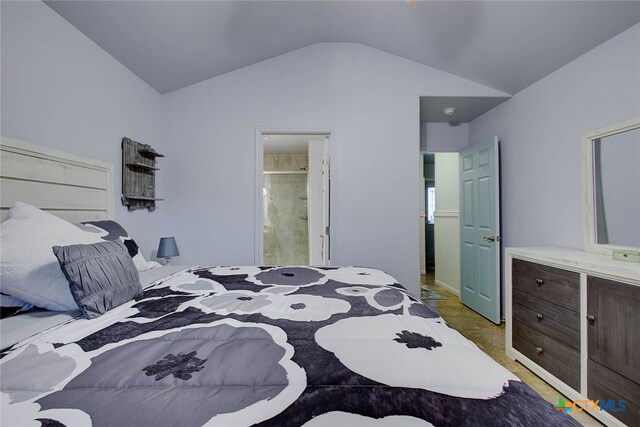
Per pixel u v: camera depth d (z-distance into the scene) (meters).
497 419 0.50
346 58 2.80
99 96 2.02
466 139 3.58
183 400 0.55
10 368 0.66
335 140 2.80
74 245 1.08
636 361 1.29
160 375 0.63
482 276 3.07
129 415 0.51
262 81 2.82
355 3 2.15
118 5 1.75
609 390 1.40
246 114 2.83
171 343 0.80
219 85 2.83
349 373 0.64
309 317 0.99
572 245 2.11
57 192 1.64
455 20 2.09
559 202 2.23
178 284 1.48
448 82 2.79
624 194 1.74
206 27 2.16
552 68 2.23
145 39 2.08
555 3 1.71
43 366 0.67
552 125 2.29
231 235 2.84
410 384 0.60
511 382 0.61
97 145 1.99
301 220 5.67
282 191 5.66
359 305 1.13
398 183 2.80
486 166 3.00
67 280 1.01
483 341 2.45
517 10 1.84
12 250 1.02
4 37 1.39
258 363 0.68
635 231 1.67
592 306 1.50
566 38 1.92
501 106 2.95
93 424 0.49
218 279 1.59
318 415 0.51
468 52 2.39
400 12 2.17
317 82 2.81
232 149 2.83
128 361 0.69
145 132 2.57
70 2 1.63
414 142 2.80
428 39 2.40
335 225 2.80
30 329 0.89
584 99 2.01
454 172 4.01
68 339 0.82
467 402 0.54
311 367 0.66
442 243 4.34
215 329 0.89
